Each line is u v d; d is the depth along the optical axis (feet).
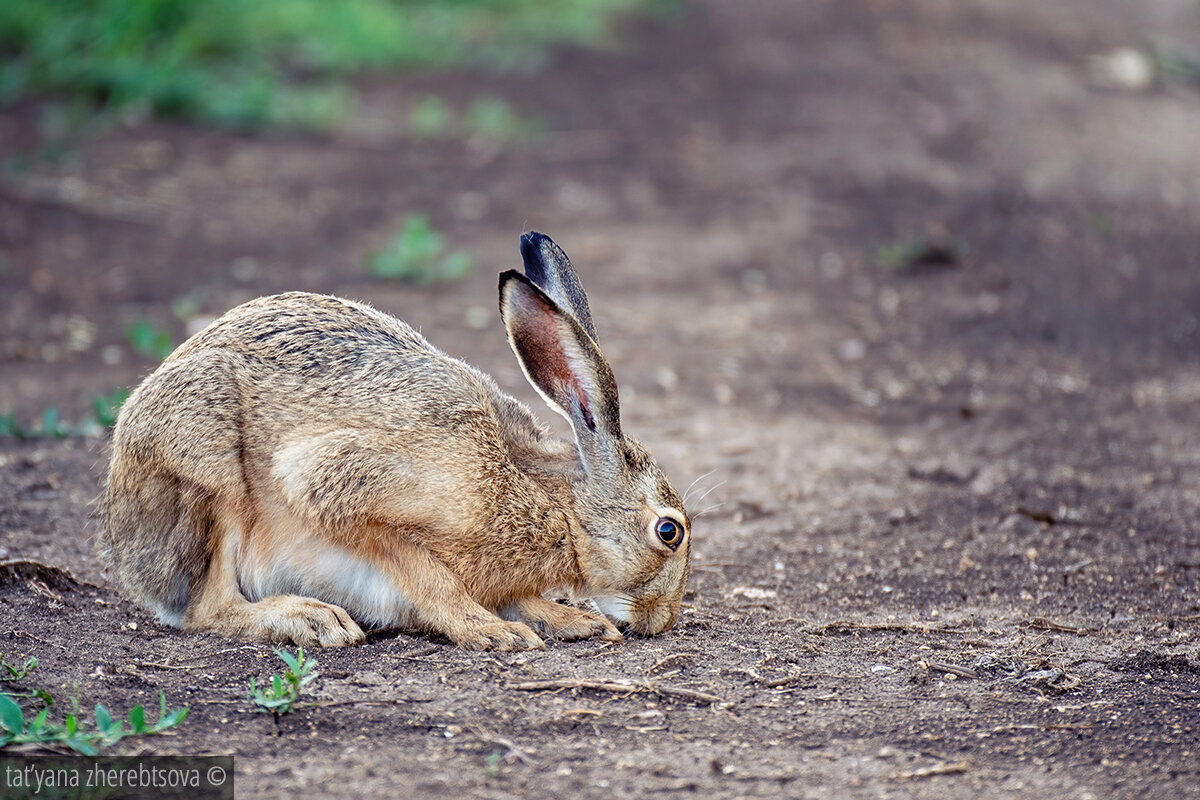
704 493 35.81
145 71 75.56
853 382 46.32
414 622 25.67
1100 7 131.75
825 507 35.09
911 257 59.16
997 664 24.53
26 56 76.54
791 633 26.30
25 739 19.31
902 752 20.51
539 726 20.97
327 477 24.08
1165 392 44.73
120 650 23.89
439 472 24.53
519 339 25.18
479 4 111.34
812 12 122.52
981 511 34.63
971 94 93.15
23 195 59.98
